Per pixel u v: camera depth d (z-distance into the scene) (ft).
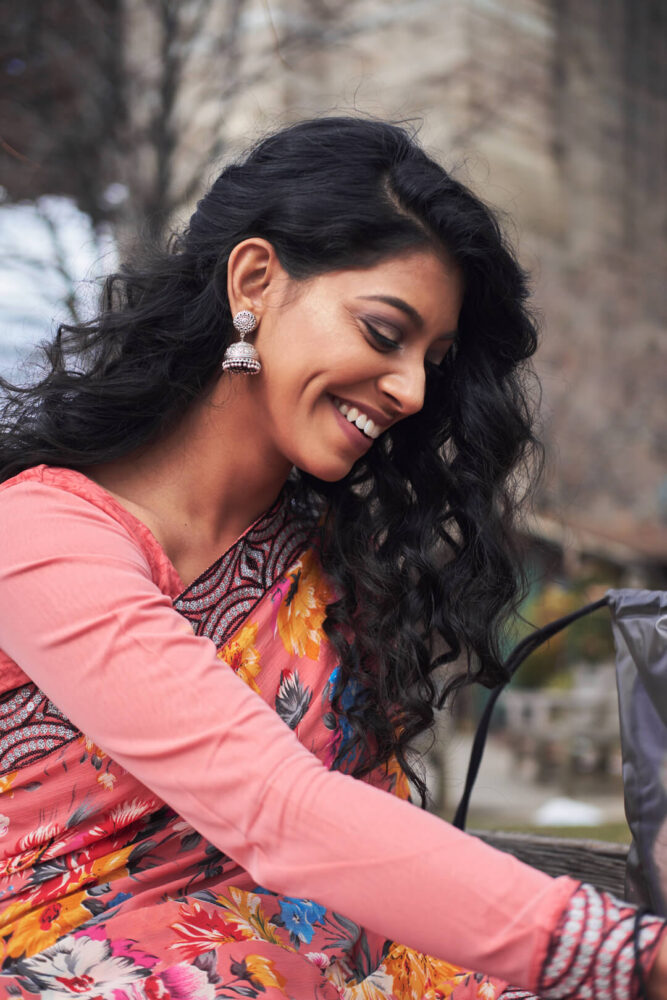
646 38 38.91
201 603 4.03
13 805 3.74
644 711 4.15
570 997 2.87
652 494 36.35
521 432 4.75
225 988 3.32
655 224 39.09
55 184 16.34
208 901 3.71
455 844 2.97
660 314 38.34
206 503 4.13
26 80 16.74
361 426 3.94
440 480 4.74
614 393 37.01
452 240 3.87
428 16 30.91
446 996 4.31
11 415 4.13
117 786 3.75
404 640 4.49
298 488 4.69
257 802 3.08
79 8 17.12
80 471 4.08
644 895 4.09
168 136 16.42
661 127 39.73
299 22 20.94
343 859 2.98
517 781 26.08
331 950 3.92
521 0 34.45
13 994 3.24
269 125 5.02
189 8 17.46
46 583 3.45
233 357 3.90
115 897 3.72
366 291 3.79
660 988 2.84
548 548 5.61
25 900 3.66
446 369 4.65
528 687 29.73
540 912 2.86
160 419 4.06
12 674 3.70
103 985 3.30
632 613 4.27
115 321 4.16
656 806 4.04
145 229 5.21
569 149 37.17
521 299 4.43
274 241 3.94
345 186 3.84
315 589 4.43
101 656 3.29
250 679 4.10
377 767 4.56
